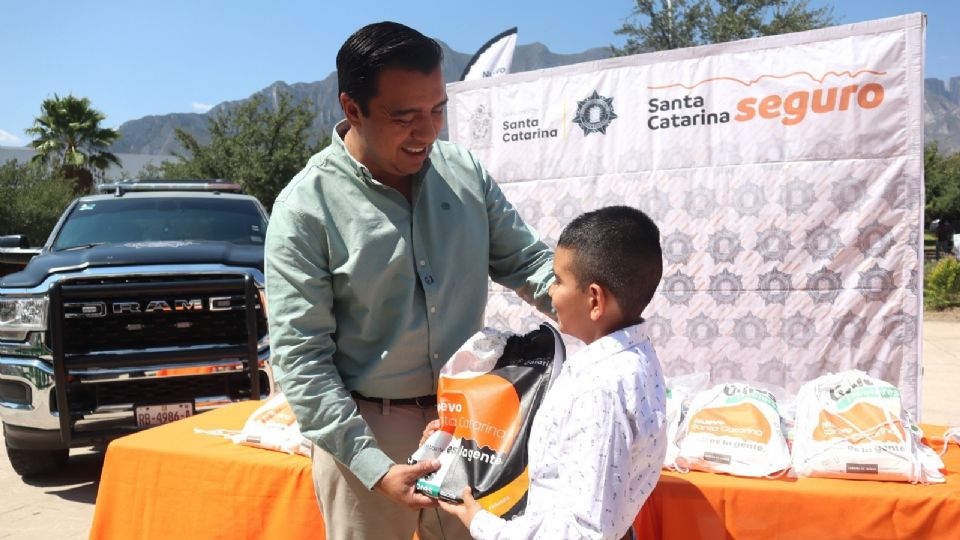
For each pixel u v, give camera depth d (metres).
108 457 3.20
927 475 2.56
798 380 4.22
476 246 2.29
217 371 4.74
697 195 4.38
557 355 1.98
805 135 4.15
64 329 4.59
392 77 1.93
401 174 2.13
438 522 2.23
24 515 4.47
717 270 4.35
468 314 2.30
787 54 4.16
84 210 6.20
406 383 2.19
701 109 4.35
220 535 2.95
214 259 4.91
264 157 28.48
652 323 4.48
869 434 2.66
